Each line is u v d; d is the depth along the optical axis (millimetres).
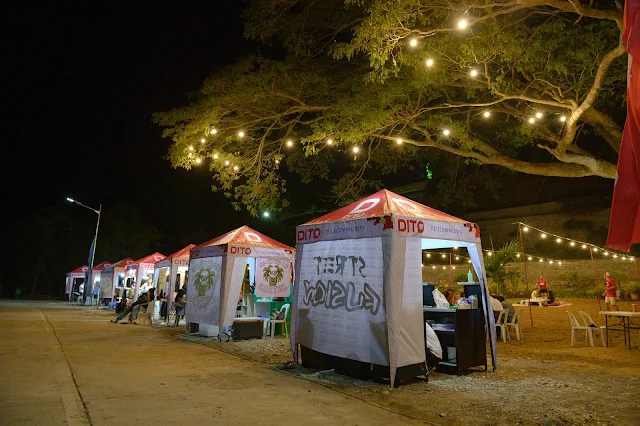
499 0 9648
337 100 12562
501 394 5977
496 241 25812
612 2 10312
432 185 31297
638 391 6125
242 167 14477
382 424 4699
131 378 6613
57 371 6910
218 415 4895
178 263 15805
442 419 4910
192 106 12750
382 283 6598
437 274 25250
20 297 39281
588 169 11031
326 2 11922
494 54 9969
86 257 40094
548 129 12086
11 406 4996
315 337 7535
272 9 11703
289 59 12461
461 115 14047
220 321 10992
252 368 7625
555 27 9805
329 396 5812
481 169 17734
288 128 14484
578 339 11141
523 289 20766
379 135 12859
